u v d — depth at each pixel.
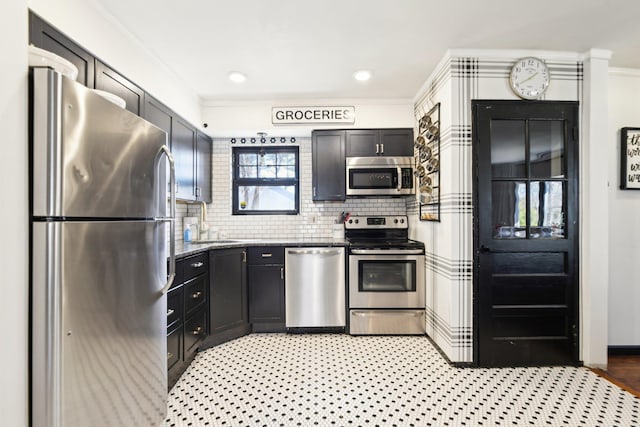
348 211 3.69
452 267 2.37
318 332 3.09
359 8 1.87
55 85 0.90
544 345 2.38
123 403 1.19
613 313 2.62
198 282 2.53
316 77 2.81
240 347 2.74
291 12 1.90
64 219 0.93
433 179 2.73
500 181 2.39
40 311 0.89
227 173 3.69
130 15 1.89
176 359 2.15
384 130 3.37
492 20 2.00
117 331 1.16
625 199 2.64
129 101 2.08
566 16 1.96
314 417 1.76
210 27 2.04
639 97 2.66
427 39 2.22
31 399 0.89
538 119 2.38
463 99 2.37
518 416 1.75
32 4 1.36
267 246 3.08
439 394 1.98
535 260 2.39
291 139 3.73
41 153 0.89
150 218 1.39
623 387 2.07
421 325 2.98
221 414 1.78
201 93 3.15
